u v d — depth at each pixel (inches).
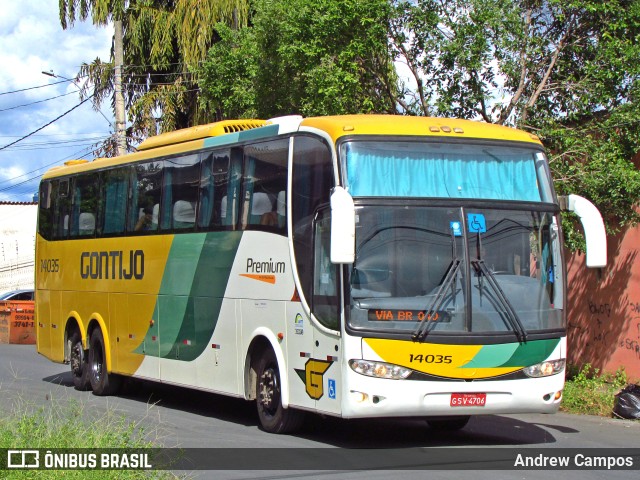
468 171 393.4
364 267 369.4
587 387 576.1
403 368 363.9
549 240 398.9
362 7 617.9
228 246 468.1
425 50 631.8
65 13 1088.2
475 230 383.2
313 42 634.2
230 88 802.8
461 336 369.1
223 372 469.1
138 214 564.1
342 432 446.0
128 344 569.0
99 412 496.7
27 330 1195.9
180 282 513.0
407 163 386.6
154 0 1089.4
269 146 440.5
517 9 620.7
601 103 608.4
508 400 376.8
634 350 626.5
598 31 629.3
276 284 424.2
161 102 1075.9
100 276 606.2
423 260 374.3
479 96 624.7
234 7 1026.7
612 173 568.4
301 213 407.8
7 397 570.3
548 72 627.8
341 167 380.5
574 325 682.2
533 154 407.8
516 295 385.4
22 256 1968.5
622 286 639.1
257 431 443.5
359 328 363.9
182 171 519.8
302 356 401.1
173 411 530.0
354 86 629.0
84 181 639.8
